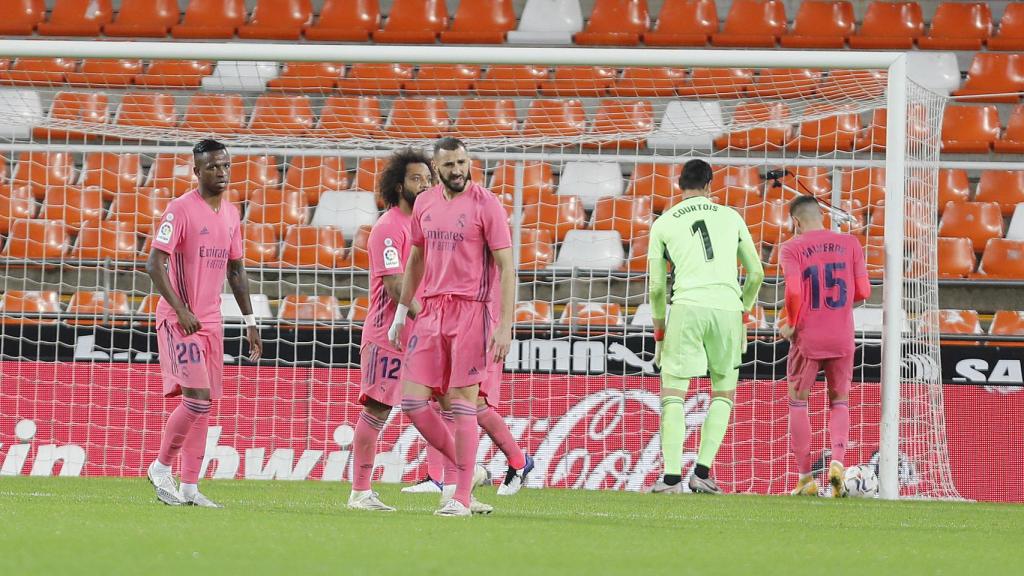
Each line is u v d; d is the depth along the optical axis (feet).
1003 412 109.81
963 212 158.92
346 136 157.58
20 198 159.94
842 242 102.42
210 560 44.04
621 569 44.57
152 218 155.43
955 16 190.49
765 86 137.39
